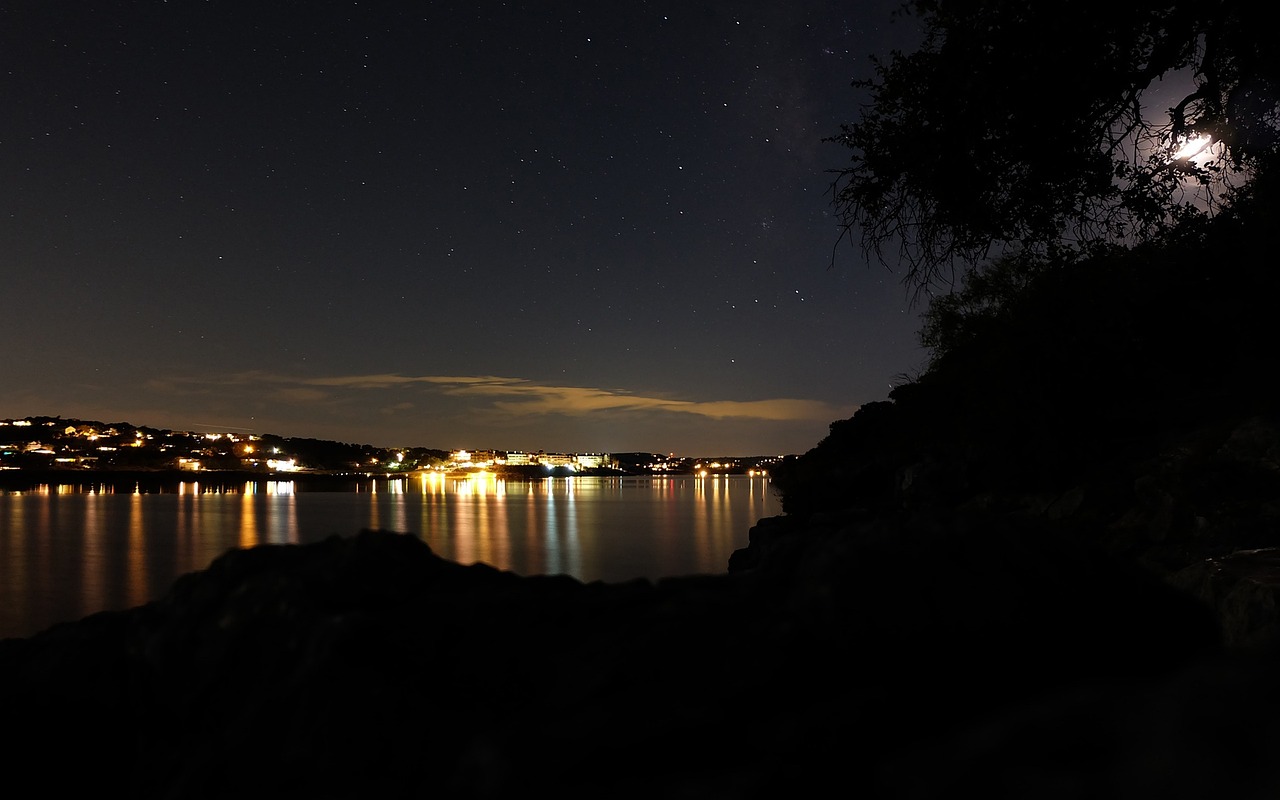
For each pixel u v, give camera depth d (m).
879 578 1.71
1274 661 0.95
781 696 1.59
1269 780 0.82
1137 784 0.91
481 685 1.89
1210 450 16.91
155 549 94.00
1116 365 21.73
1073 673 1.68
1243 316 21.42
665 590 2.14
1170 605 1.85
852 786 1.37
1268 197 20.44
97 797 2.24
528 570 68.69
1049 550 1.80
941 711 1.57
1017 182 13.94
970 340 27.69
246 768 1.84
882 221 14.29
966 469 24.56
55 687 2.34
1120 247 21.67
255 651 2.05
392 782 1.73
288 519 137.25
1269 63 12.93
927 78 13.59
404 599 2.12
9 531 114.44
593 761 1.38
